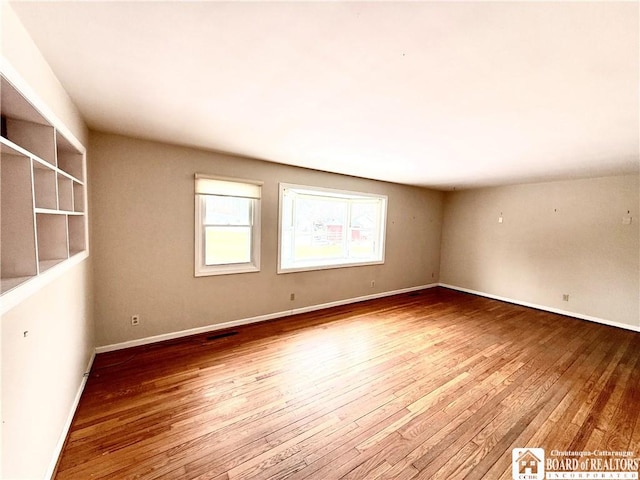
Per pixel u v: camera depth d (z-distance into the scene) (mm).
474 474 1562
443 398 2238
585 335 3648
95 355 2734
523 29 1104
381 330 3631
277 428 1858
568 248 4492
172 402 2084
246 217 3689
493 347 3217
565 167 3568
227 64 1442
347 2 991
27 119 1398
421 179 4789
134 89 1725
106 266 2746
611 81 1484
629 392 2369
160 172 2953
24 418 1158
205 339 3189
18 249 1155
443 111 1958
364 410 2066
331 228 4832
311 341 3229
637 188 3861
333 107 1945
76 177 2170
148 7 1040
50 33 1188
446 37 1174
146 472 1503
